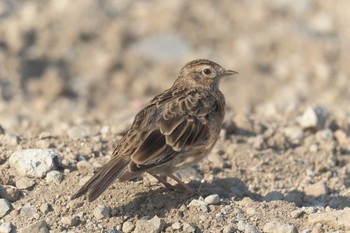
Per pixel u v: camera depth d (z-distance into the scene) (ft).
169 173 36.94
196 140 36.32
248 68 82.28
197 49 84.99
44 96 75.10
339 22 92.84
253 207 37.22
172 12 90.33
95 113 66.69
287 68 82.79
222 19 90.94
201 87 39.73
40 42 84.23
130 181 38.81
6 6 89.56
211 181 40.96
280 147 47.62
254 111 61.31
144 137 35.29
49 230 34.63
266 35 88.69
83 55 83.30
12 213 35.81
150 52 84.38
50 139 44.24
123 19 89.97
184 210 36.32
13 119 59.16
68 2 92.07
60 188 37.68
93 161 41.14
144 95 77.61
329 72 80.84
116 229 34.83
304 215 36.96
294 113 54.49
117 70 81.87
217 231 35.19
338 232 35.29
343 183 43.86
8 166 39.50
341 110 63.36
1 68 77.97
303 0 95.91
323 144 48.47
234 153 45.57
